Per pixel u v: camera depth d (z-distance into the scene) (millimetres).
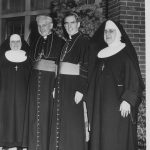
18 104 5609
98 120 4773
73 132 4984
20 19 8820
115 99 4688
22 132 5578
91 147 4789
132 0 6723
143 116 5973
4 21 8969
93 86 4910
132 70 4664
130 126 4668
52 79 5211
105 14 7172
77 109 5020
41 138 5129
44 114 5148
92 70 4957
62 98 5043
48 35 5387
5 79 5676
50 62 5234
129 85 4629
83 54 5035
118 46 4820
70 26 5148
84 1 7047
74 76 5047
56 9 7141
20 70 5680
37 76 5227
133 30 6707
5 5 9008
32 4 8719
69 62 5078
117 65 4746
